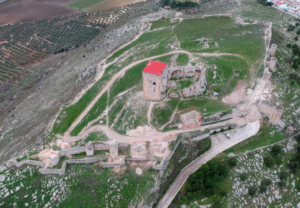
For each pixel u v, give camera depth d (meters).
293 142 83.56
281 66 108.56
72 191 66.00
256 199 72.31
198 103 86.75
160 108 83.88
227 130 83.44
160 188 70.44
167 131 77.94
